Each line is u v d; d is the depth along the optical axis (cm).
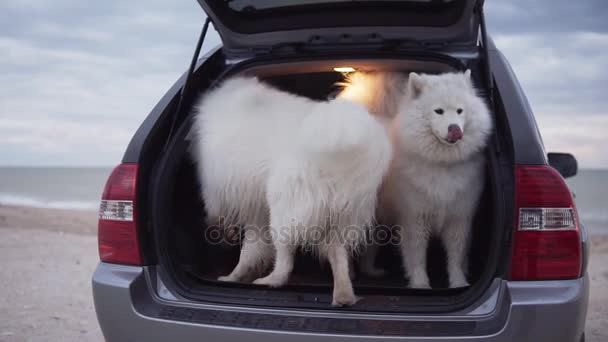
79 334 437
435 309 208
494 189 220
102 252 241
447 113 265
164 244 240
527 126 222
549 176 209
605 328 441
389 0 296
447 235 299
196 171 295
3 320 471
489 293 207
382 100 305
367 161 233
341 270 241
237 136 264
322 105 241
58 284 605
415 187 285
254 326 207
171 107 271
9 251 808
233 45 338
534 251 204
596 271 708
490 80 253
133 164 241
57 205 2516
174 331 215
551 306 197
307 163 235
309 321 209
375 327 203
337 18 310
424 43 317
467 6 277
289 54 316
